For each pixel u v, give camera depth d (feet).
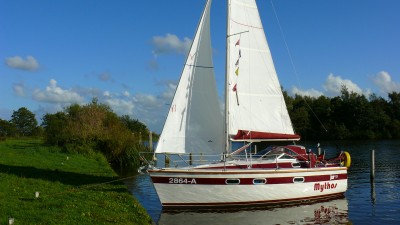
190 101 66.03
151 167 63.57
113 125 140.15
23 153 115.24
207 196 61.98
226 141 66.59
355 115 327.47
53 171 84.84
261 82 71.15
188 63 66.49
